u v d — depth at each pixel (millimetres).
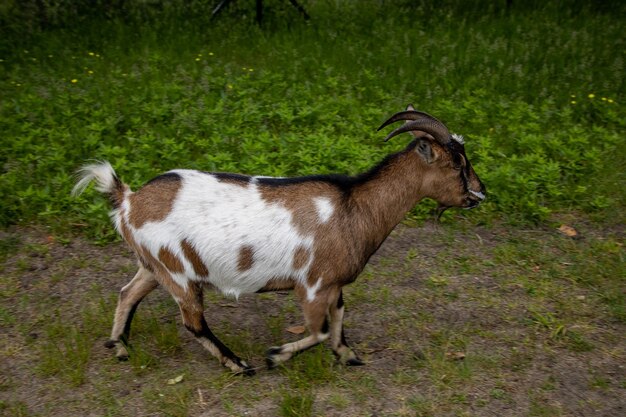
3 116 8250
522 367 4922
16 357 4949
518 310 5562
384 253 6293
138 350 4848
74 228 6445
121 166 6918
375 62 10273
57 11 12180
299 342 4754
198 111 8273
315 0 13836
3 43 10797
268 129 8141
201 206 4480
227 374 4750
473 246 6410
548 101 8969
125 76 9500
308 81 9484
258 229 4457
